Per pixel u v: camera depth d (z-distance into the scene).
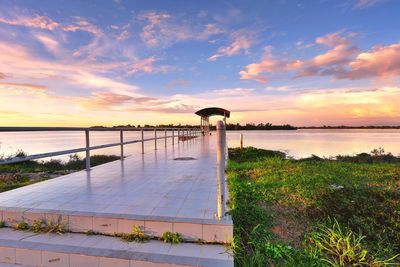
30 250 2.32
